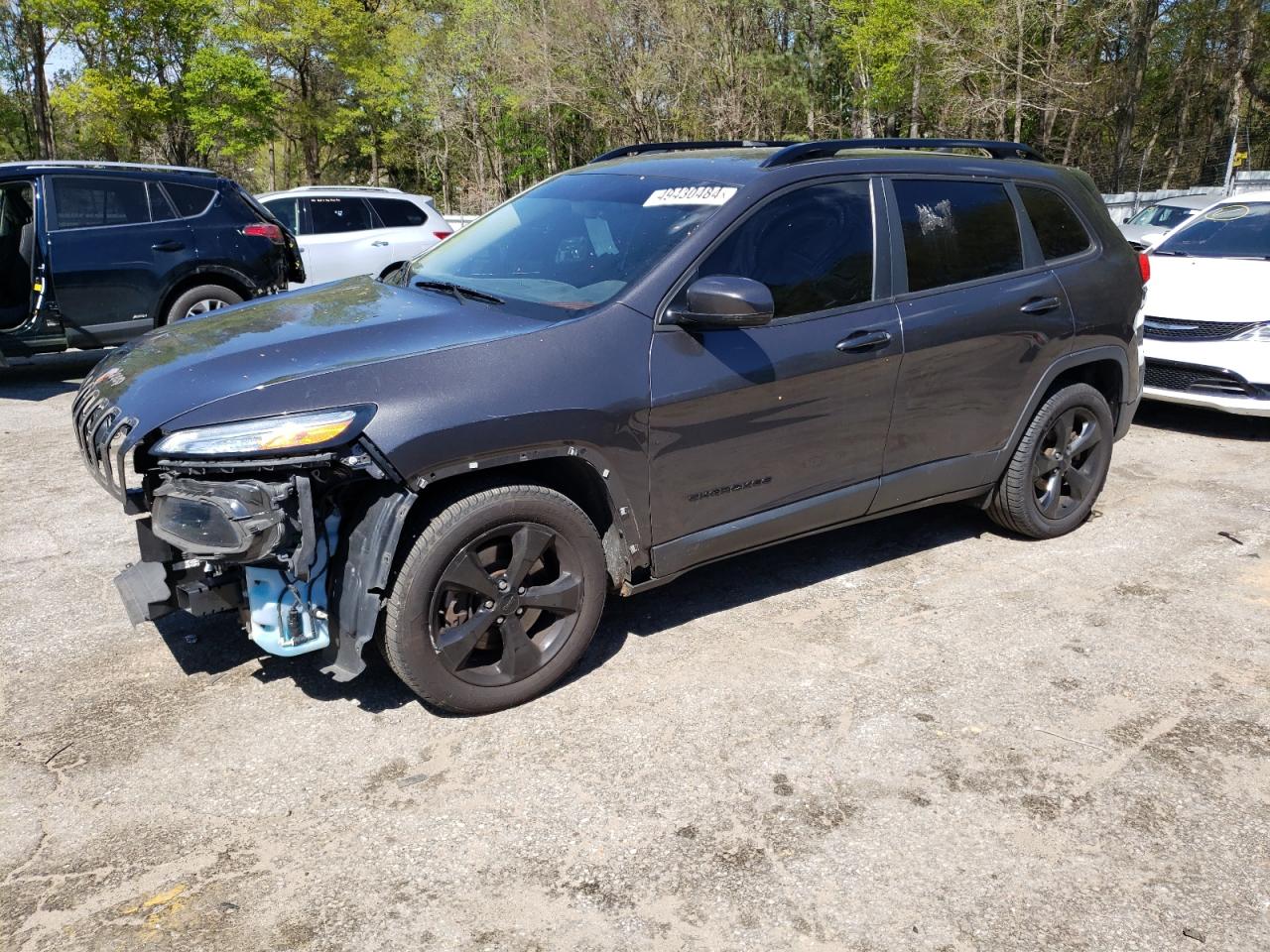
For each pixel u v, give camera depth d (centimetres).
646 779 301
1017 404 452
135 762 311
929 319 408
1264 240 756
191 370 314
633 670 367
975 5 2594
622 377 333
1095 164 3816
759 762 310
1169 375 689
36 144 4072
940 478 436
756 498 378
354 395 296
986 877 261
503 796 294
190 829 280
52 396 838
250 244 910
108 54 3167
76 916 247
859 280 394
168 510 299
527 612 341
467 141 4494
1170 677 364
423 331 331
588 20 3316
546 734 326
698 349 350
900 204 411
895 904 251
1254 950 238
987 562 468
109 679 361
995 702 346
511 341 322
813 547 488
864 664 372
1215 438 693
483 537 317
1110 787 299
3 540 495
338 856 269
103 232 834
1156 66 3806
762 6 3509
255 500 290
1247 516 532
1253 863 268
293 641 309
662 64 3328
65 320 822
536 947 237
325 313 361
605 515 353
